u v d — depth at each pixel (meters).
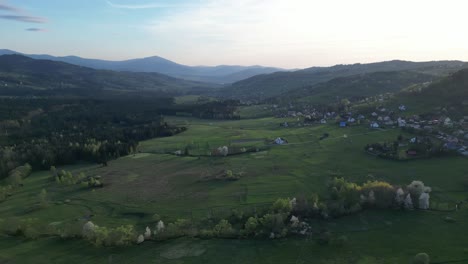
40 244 114.81
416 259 87.06
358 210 119.56
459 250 94.06
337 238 103.19
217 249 103.75
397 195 121.56
